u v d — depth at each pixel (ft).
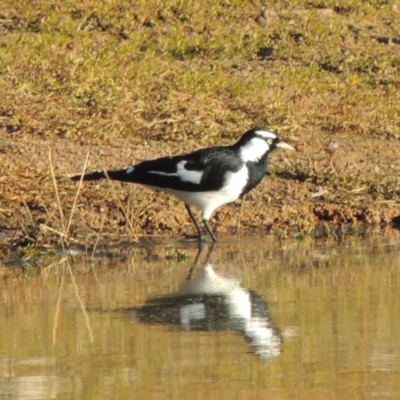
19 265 40.57
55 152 53.98
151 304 33.45
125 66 65.21
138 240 44.98
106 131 56.90
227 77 66.08
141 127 57.88
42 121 57.62
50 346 28.76
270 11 75.36
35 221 45.32
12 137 55.72
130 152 54.70
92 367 26.81
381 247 43.29
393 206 49.49
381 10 77.92
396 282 36.37
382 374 25.98
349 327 30.30
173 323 31.12
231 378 25.85
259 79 65.57
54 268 39.88
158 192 48.73
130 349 28.40
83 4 73.31
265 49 71.46
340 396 24.45
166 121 58.49
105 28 71.51
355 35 74.28
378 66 69.72
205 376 26.02
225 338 29.43
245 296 34.50
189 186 43.86
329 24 75.00
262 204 49.24
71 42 68.33
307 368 26.58
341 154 56.65
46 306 33.40
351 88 66.28
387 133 60.13
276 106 61.93
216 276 37.99
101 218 46.19
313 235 46.32
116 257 41.98
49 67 63.36
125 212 45.80
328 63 69.97
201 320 31.40
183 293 35.04
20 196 47.67
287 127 59.47
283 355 27.68
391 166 54.75
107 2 74.02
